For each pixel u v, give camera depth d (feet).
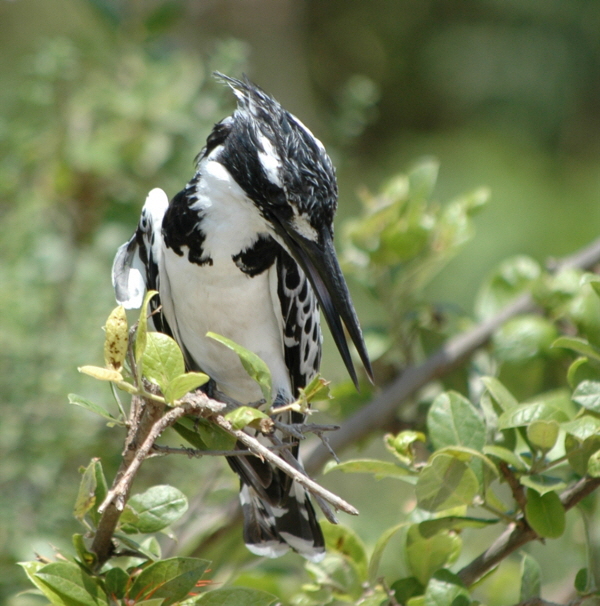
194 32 51.98
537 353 20.49
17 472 22.93
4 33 41.78
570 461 14.40
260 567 20.51
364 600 14.88
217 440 14.12
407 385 21.33
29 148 28.27
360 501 31.55
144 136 28.19
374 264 23.13
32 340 23.75
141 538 18.63
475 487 14.32
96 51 30.01
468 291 46.03
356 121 29.58
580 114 56.90
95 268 24.99
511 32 58.95
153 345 12.65
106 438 23.77
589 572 14.62
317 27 62.90
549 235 48.65
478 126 57.16
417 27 61.77
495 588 21.56
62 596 12.83
